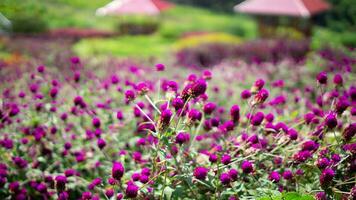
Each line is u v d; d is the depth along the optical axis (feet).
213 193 7.03
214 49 34.45
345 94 10.25
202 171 6.52
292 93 16.34
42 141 10.11
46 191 8.66
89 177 9.62
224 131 8.01
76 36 63.26
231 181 6.72
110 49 45.60
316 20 119.75
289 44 32.83
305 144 7.43
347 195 6.62
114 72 19.06
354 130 7.03
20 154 9.91
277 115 10.80
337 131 8.99
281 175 7.45
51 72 16.58
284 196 6.32
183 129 6.92
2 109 10.96
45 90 13.83
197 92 6.73
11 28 63.62
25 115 11.20
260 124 7.91
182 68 24.95
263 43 34.50
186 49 35.50
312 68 19.94
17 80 15.84
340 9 117.29
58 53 32.27
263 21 64.80
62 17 93.20
